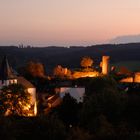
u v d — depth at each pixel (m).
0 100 97.69
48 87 137.25
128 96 91.19
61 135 58.44
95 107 80.88
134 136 53.66
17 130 57.72
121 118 77.75
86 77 150.75
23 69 160.88
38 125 59.28
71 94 121.50
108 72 168.00
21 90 99.44
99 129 60.66
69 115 87.88
